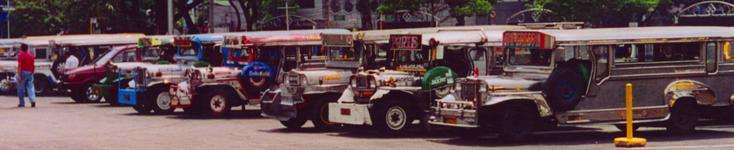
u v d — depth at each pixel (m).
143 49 28.83
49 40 33.62
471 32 19.06
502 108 16.88
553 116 16.97
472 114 16.64
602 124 17.36
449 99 17.28
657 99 17.78
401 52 19.62
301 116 20.14
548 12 54.09
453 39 18.91
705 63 18.25
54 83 33.91
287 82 20.28
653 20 59.12
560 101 16.81
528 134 17.09
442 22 52.91
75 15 50.81
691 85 18.06
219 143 17.58
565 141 17.45
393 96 18.73
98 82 29.77
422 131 19.52
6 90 34.69
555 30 17.31
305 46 22.89
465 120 16.77
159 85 25.05
